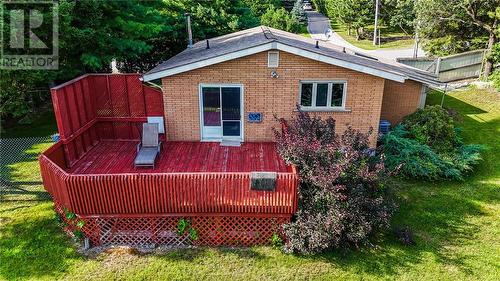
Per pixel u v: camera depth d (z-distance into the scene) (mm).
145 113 14219
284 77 12898
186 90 13211
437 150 13531
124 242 9625
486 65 23719
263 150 13219
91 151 13453
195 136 13969
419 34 27609
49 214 10906
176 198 9039
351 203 8977
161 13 23625
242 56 12414
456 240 9688
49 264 8945
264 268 8781
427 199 11492
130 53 17875
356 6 43594
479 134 16344
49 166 9570
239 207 9102
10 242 9695
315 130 10672
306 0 87812
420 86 15320
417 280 8414
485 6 23156
